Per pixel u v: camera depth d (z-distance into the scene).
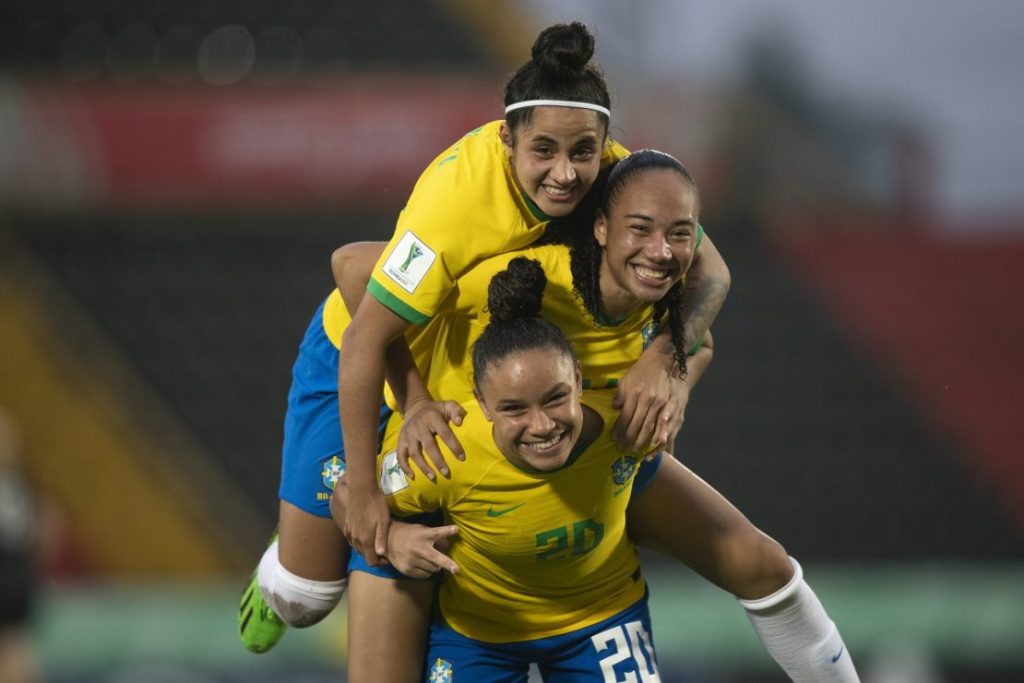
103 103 39.69
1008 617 26.80
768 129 46.34
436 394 11.95
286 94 40.44
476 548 12.09
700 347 12.94
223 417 39.34
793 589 13.16
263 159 40.12
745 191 45.75
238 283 42.94
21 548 20.38
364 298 11.36
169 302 42.00
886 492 40.22
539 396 10.62
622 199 10.77
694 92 42.75
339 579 13.55
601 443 11.52
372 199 40.41
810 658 13.42
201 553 36.19
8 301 40.31
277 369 40.97
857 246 45.62
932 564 38.47
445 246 11.09
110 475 37.25
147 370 40.16
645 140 41.66
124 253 43.03
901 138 49.22
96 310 41.28
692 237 10.87
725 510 13.17
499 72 49.44
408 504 11.84
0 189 39.22
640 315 11.72
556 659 12.80
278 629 14.91
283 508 13.50
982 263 45.12
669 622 25.39
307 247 44.53
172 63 47.62
